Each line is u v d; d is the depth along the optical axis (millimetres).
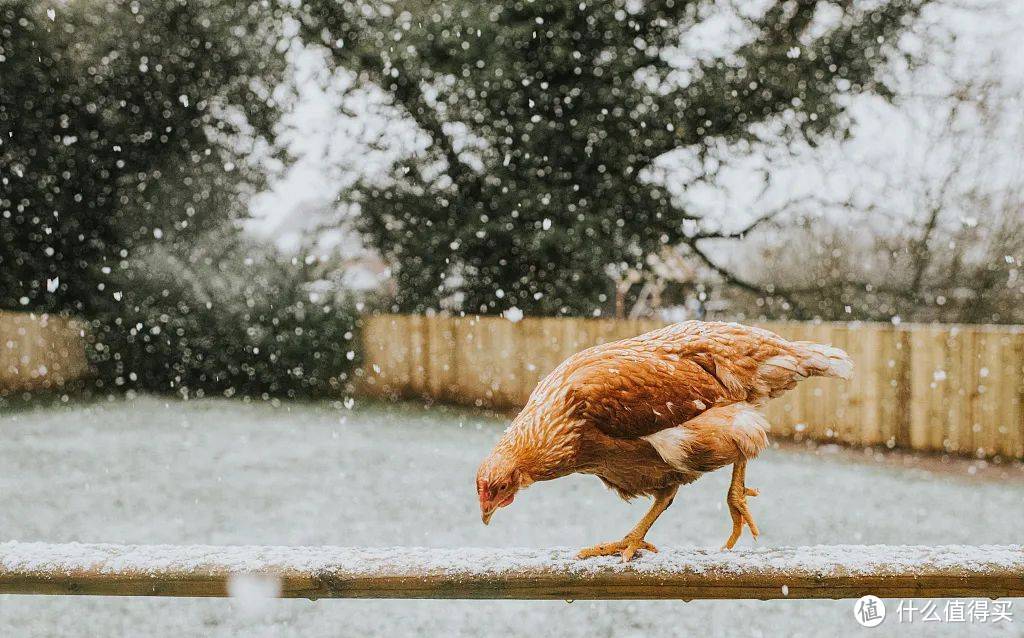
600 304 15195
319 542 6387
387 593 2037
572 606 5090
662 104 14672
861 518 7250
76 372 16359
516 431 2309
